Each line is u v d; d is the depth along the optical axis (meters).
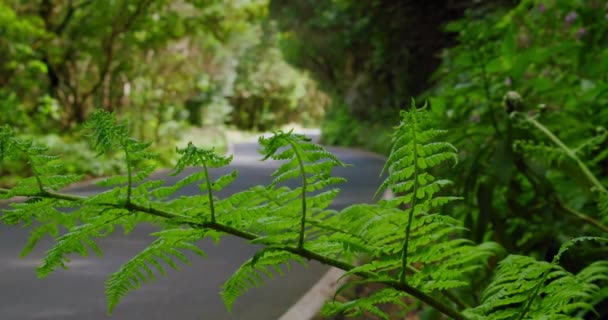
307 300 5.21
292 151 1.06
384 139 30.75
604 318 1.87
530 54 2.80
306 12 37.53
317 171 1.09
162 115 31.22
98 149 1.04
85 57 25.19
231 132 62.16
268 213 1.16
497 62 2.77
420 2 26.84
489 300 1.24
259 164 24.11
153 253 1.23
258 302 5.48
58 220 1.21
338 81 45.44
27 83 21.00
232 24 25.97
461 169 2.46
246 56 68.62
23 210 1.10
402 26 28.33
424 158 1.07
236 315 5.16
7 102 18.48
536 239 2.37
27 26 17.77
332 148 38.00
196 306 5.43
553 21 4.50
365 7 29.05
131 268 1.22
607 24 3.83
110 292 1.20
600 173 2.82
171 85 33.53
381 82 37.19
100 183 1.09
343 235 1.18
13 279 6.46
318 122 83.56
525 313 1.23
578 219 2.36
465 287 2.28
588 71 3.42
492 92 2.82
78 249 1.15
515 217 2.59
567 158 2.29
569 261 1.82
